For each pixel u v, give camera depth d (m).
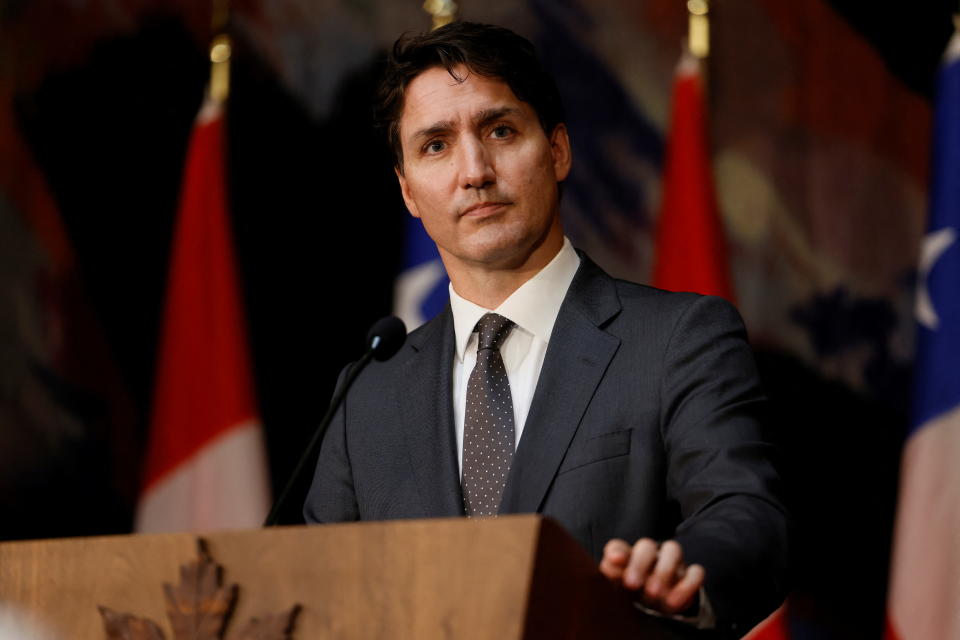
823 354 14.17
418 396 5.97
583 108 15.32
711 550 4.41
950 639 11.80
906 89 14.73
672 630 4.22
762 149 14.84
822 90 14.91
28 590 4.34
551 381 5.62
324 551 3.81
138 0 16.22
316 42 16.11
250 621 3.85
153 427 14.75
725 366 5.49
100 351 15.45
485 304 6.14
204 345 14.80
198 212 15.27
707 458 5.14
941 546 12.03
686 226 14.05
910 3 14.89
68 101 16.06
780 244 14.55
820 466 13.84
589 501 5.25
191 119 16.00
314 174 15.77
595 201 15.00
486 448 5.65
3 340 15.41
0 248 15.63
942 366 12.48
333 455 6.19
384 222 15.56
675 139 14.45
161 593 4.09
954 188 13.02
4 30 16.12
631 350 5.62
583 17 15.55
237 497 14.30
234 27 16.17
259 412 15.09
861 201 14.59
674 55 15.32
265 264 15.55
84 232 15.74
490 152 6.04
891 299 14.27
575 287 6.03
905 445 13.43
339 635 3.71
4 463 15.09
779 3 15.16
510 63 6.13
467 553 3.57
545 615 3.52
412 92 6.21
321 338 15.36
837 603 13.39
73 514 15.02
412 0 16.09
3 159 15.81
